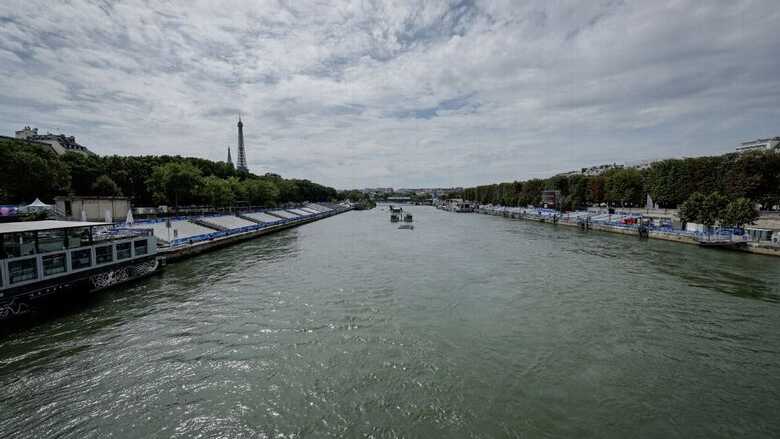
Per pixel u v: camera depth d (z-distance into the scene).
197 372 21.73
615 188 121.50
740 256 57.94
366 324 29.22
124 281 40.44
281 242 79.19
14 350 24.22
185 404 18.70
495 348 25.11
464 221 150.62
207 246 63.84
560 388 20.28
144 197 102.75
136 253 42.81
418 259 57.78
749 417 17.91
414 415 17.84
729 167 83.25
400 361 23.17
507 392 19.86
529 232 100.56
